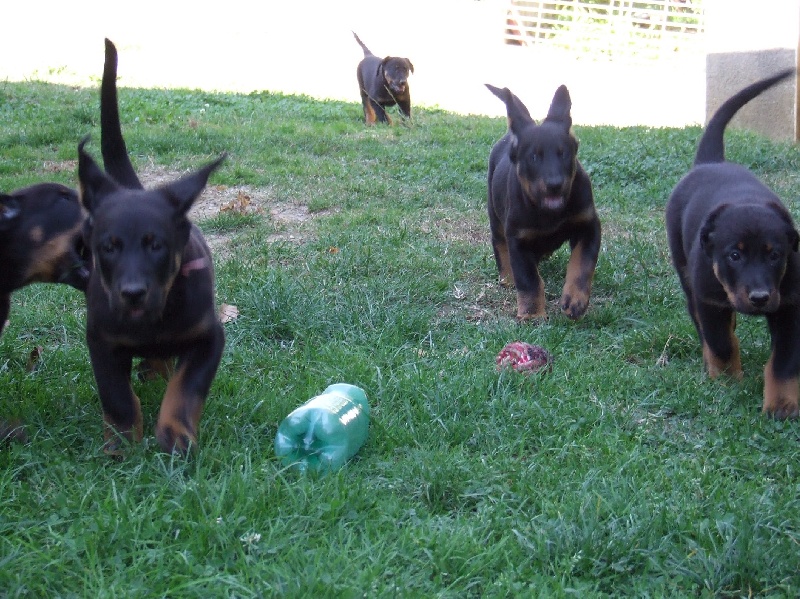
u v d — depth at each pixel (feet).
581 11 32.55
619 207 10.34
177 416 5.40
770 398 6.17
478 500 5.23
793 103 14.39
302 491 5.05
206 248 5.90
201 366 5.50
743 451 5.74
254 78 22.58
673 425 6.11
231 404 6.04
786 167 11.67
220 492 4.99
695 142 12.69
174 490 5.08
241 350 6.86
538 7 31.81
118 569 4.54
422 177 11.53
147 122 14.73
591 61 28.76
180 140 12.78
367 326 7.33
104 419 5.57
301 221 9.81
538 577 4.62
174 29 30.78
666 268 8.51
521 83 24.03
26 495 5.02
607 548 4.78
